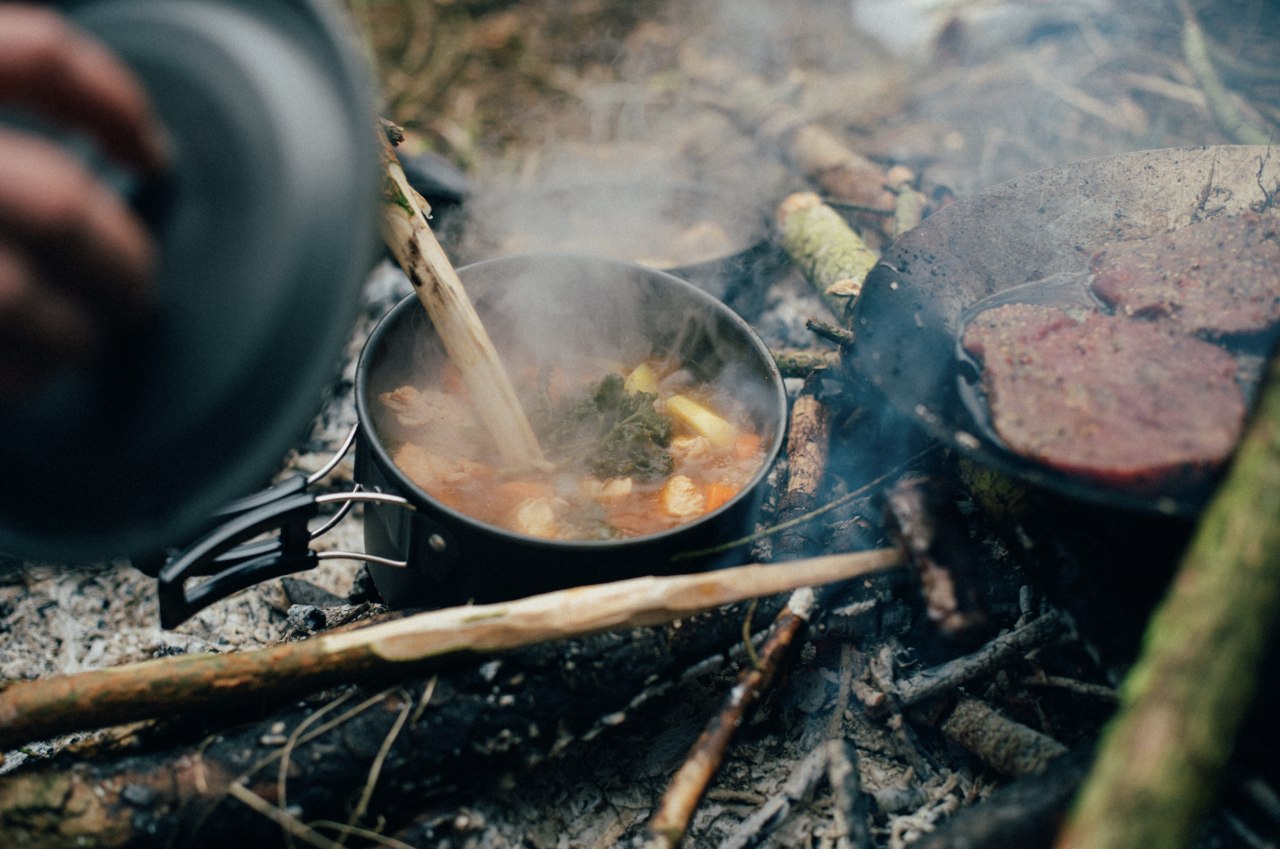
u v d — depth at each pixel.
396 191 1.63
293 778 1.41
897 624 1.79
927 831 1.58
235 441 1.05
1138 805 1.02
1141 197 1.81
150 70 1.05
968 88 3.74
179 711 1.44
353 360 2.54
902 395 1.56
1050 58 3.79
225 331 1.02
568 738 1.54
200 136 1.02
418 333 1.85
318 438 2.38
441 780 1.48
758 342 1.81
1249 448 1.16
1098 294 1.64
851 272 2.37
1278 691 1.30
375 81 3.44
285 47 1.08
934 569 1.40
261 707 1.50
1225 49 3.65
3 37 0.85
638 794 1.68
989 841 1.30
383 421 1.80
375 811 1.45
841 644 1.80
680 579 1.45
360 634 1.45
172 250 1.01
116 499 1.07
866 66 4.02
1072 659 1.67
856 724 1.76
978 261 1.78
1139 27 3.81
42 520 1.10
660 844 1.40
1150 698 1.08
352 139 1.06
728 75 4.00
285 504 1.43
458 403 1.89
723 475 1.82
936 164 3.23
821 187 2.99
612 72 4.10
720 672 1.77
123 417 1.03
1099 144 3.33
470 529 1.44
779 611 1.68
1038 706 1.66
